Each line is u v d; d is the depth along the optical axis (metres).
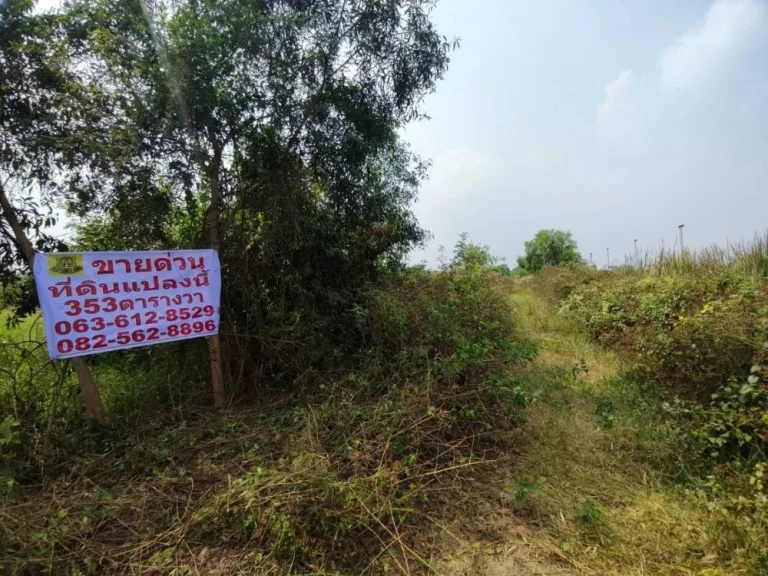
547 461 3.00
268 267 4.31
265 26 3.50
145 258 3.23
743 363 3.37
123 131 3.27
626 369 4.64
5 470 2.61
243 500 2.29
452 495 2.61
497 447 3.18
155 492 2.56
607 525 2.34
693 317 4.36
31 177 3.35
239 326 4.27
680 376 3.85
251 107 3.60
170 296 3.37
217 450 3.02
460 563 2.12
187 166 3.71
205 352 4.18
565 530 2.32
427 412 2.98
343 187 4.68
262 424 3.38
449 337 4.26
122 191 3.65
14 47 2.95
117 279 3.11
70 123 3.31
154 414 3.64
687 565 2.05
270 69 3.72
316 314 4.45
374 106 4.60
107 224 3.89
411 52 4.50
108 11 3.20
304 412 3.31
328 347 4.33
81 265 2.95
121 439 3.19
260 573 2.01
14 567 1.91
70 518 2.29
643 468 2.90
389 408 3.17
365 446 2.75
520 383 3.81
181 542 2.15
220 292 3.79
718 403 3.27
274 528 2.11
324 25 4.14
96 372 4.06
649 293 6.41
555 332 7.34
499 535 2.30
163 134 3.39
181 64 3.09
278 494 2.27
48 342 2.85
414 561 2.12
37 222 3.42
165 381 4.00
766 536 2.12
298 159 4.23
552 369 4.68
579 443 3.23
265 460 2.83
